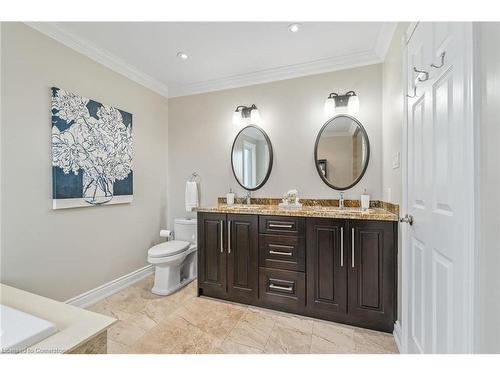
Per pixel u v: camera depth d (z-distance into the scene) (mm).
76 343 849
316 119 2490
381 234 1738
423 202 1202
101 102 2254
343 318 1838
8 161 1622
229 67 2557
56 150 1853
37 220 1775
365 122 2318
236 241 2174
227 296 2209
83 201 2061
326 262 1881
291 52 2250
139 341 1628
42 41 1795
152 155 2900
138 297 2285
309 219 1926
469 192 760
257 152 2711
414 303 1324
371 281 1763
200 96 2996
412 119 1368
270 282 2051
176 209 3113
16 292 1234
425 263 1172
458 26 836
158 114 2990
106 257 2322
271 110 2666
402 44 1535
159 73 2703
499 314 641
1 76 1586
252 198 2742
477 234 736
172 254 2344
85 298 2111
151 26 1883
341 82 2393
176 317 1936
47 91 1828
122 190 2453
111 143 2328
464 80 792
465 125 787
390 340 1642
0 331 865
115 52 2264
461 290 821
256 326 1808
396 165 1729
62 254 1940
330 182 2426
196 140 3021
